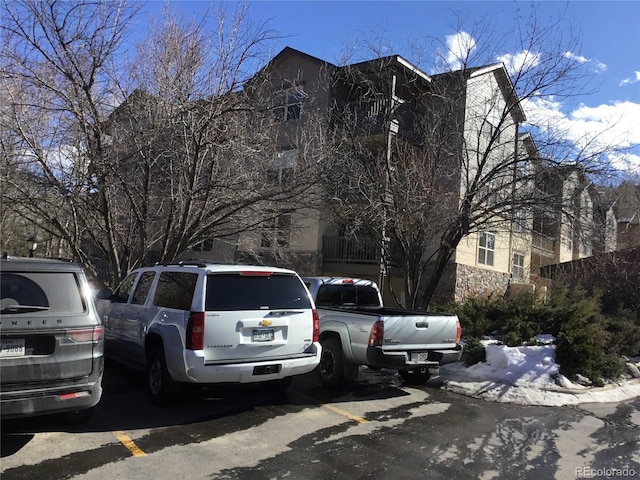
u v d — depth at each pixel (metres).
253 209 10.55
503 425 6.26
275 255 13.50
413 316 7.40
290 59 17.62
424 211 10.70
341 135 11.21
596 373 8.82
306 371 6.39
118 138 9.12
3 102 8.54
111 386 7.16
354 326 7.39
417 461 4.87
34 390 4.42
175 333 5.86
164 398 6.13
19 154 9.10
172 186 9.64
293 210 10.54
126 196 10.35
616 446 5.64
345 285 8.97
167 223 10.59
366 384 8.17
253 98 9.73
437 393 7.82
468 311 10.88
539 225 11.38
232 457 4.74
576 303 10.29
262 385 7.54
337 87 13.59
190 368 5.59
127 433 5.26
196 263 6.36
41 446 4.78
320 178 10.02
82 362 4.70
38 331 4.48
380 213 10.45
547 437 5.86
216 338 5.71
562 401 7.64
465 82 11.54
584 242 10.85
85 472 4.24
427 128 11.72
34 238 15.77
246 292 6.05
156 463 4.51
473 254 18.81
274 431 5.55
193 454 4.76
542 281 16.91
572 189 10.46
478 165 11.20
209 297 5.80
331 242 17.97
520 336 9.52
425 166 11.16
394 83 12.17
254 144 9.64
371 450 5.09
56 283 4.79
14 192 9.52
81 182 9.19
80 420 5.38
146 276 7.29
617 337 10.40
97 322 4.89
